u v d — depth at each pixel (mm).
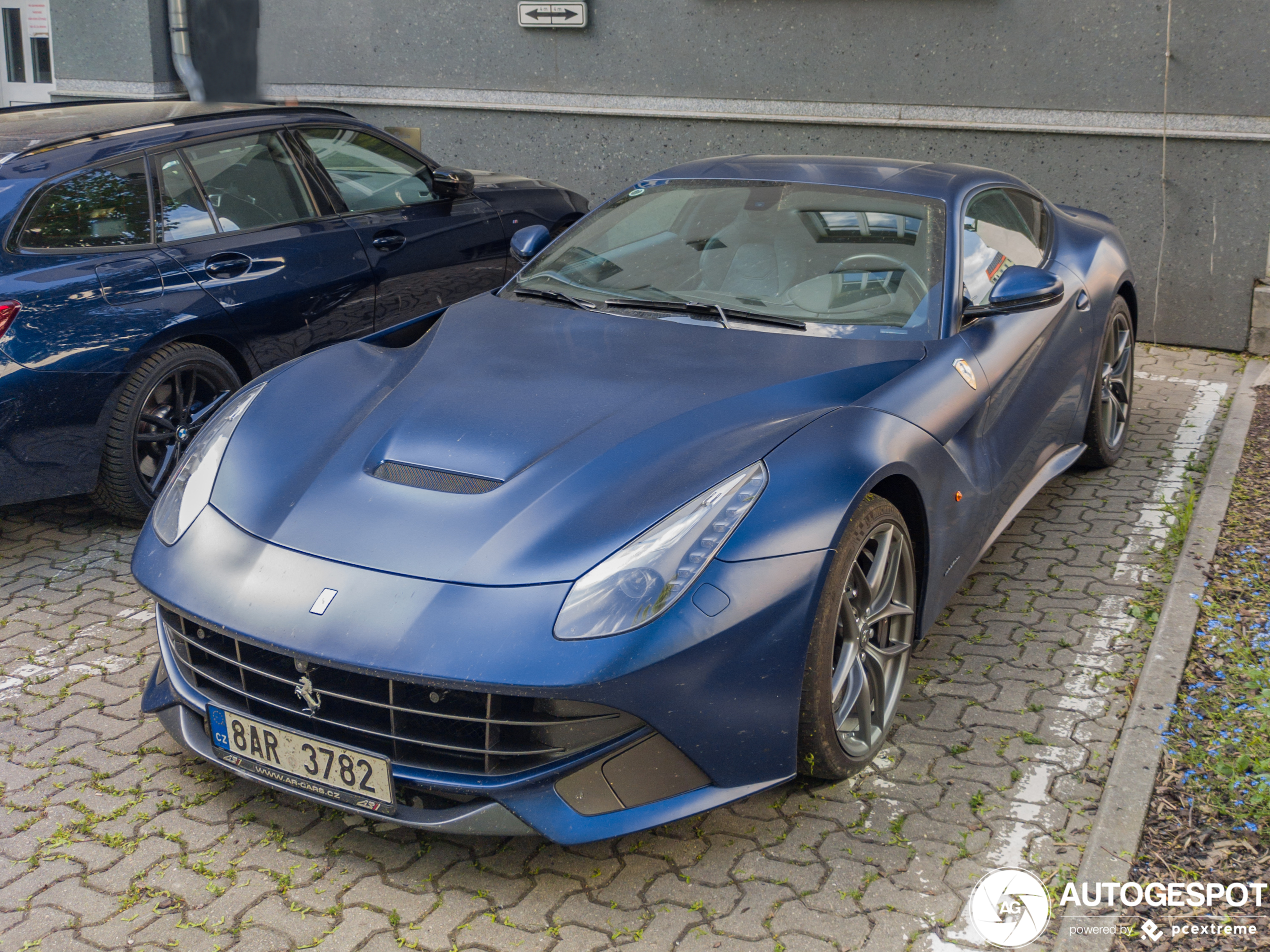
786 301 3342
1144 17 6340
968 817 2664
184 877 2447
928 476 2902
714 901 2387
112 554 4137
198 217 4414
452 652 2182
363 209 5156
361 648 2221
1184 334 6812
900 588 2932
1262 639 3348
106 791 2744
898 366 3072
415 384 2965
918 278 3391
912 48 6898
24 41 9547
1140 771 2740
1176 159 6512
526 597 2240
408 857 2527
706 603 2295
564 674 2164
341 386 3041
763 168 3969
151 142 4371
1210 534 4086
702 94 7480
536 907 2371
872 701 2840
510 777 2291
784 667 2402
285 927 2307
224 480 2688
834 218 3619
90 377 3867
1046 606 3746
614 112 7703
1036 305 3357
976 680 3291
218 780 2795
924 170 3953
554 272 3717
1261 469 4754
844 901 2387
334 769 2389
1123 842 2502
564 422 2699
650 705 2252
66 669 3324
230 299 4348
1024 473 3826
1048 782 2795
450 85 8125
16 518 4441
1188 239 6625
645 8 7430
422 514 2432
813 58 7137
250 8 8500
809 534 2447
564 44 7715
